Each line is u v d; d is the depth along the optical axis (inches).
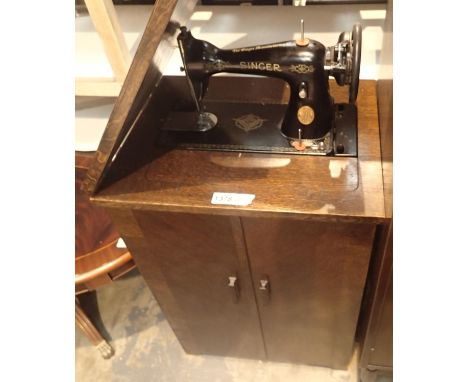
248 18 50.0
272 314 49.0
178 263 43.7
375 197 33.1
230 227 37.3
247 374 61.4
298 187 34.5
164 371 62.7
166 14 26.5
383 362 47.4
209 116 40.3
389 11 35.5
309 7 50.4
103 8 40.0
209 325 54.3
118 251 48.4
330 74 34.5
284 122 38.2
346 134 37.9
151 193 35.3
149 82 36.9
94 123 58.5
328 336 51.6
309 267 40.1
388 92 32.3
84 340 66.6
